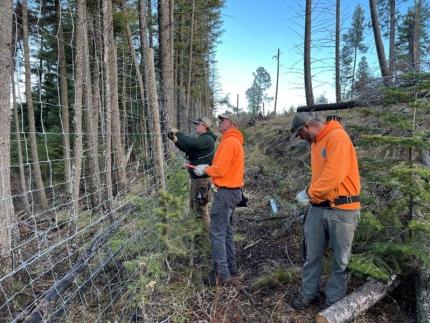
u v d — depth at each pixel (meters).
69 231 4.13
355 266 3.15
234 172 3.85
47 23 10.58
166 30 6.84
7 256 3.44
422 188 3.41
